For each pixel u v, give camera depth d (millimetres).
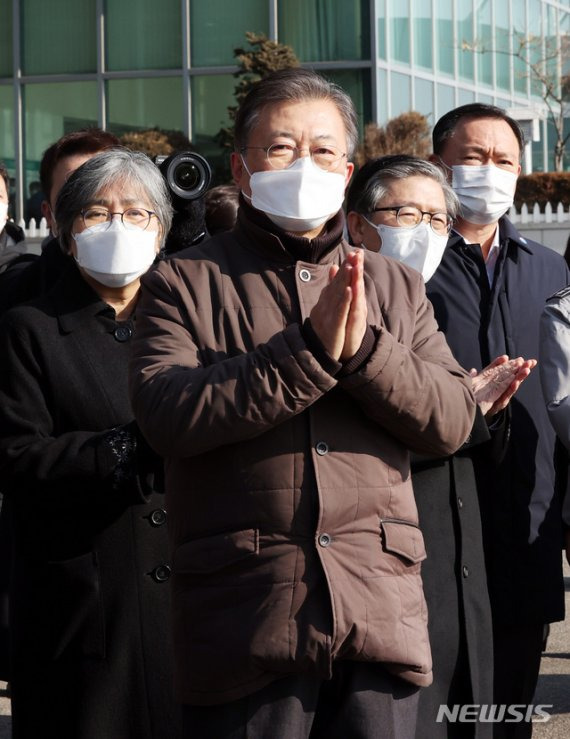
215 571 3254
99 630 4055
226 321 3402
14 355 4145
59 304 4262
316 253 3467
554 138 33000
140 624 4078
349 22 27797
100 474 3938
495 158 5340
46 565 4109
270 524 3234
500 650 4973
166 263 3504
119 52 28812
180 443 3184
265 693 3266
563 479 5445
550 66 31672
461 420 3387
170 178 5238
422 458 4383
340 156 3504
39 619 4109
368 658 3250
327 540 3234
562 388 5027
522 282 5230
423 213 4863
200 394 3150
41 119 29234
